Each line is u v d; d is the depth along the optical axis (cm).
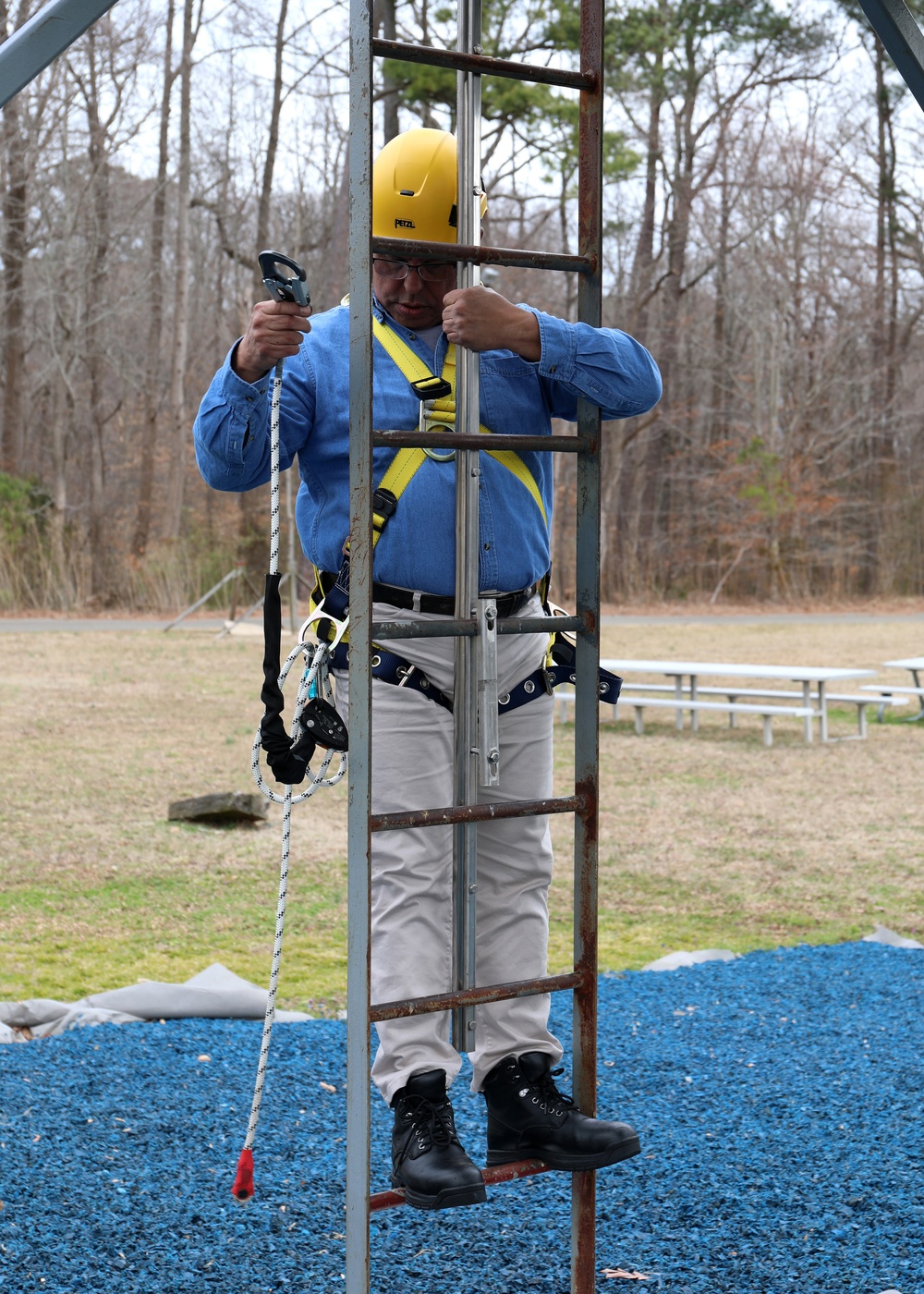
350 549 222
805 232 3800
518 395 265
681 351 3988
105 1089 402
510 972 270
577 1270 258
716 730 1343
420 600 255
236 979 517
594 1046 254
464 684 246
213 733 1228
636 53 3019
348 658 238
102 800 919
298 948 588
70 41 246
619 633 2488
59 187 3253
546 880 275
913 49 281
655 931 627
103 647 2052
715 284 4078
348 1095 225
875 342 4016
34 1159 348
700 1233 309
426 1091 250
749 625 2777
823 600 3681
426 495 254
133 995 483
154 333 3628
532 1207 326
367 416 218
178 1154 354
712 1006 503
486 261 235
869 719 1427
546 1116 254
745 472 3709
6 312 3353
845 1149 359
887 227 3919
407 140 262
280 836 825
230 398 252
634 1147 248
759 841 822
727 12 3378
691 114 3753
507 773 270
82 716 1319
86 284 3316
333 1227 312
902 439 4019
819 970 552
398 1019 255
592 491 249
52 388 3466
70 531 2992
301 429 262
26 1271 288
